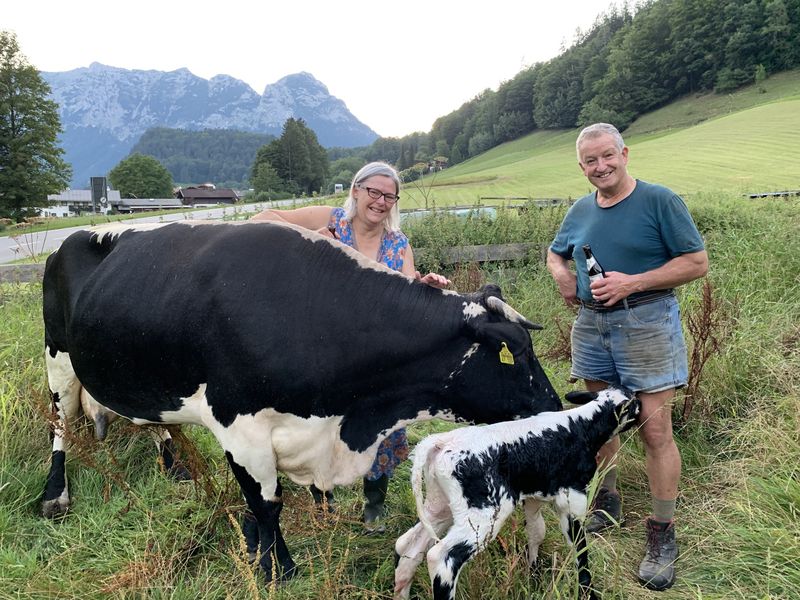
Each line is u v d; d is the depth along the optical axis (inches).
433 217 328.2
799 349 190.4
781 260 253.1
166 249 129.5
